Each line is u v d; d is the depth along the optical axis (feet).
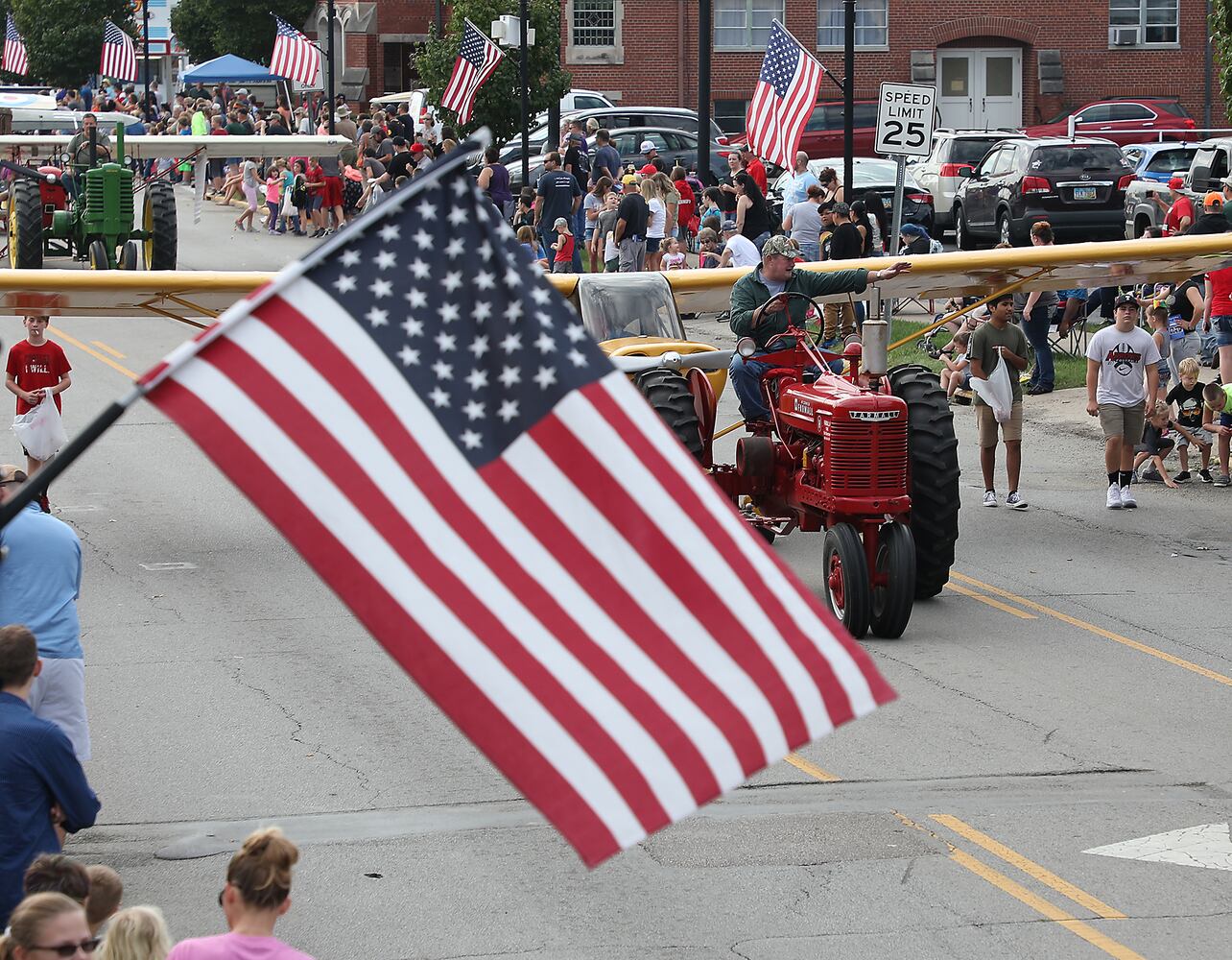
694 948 30.58
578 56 218.79
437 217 20.84
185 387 20.04
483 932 31.35
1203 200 102.27
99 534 64.90
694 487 21.04
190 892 33.30
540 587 20.48
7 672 28.73
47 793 28.58
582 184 144.46
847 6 108.88
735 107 219.82
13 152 133.08
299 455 20.12
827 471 51.13
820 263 67.87
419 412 20.51
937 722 44.01
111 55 234.38
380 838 36.06
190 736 42.45
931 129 87.71
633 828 19.95
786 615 20.86
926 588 55.72
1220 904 32.65
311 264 20.48
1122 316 69.21
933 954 30.35
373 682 47.19
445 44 167.53
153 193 121.80
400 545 20.20
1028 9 217.15
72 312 70.64
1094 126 189.16
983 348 69.82
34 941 21.12
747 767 20.26
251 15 247.50
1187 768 40.57
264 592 56.85
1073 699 46.03
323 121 201.16
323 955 30.32
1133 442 70.23
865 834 36.35
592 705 20.21
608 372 20.95
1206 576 60.03
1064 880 33.83
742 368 55.72
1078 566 61.52
